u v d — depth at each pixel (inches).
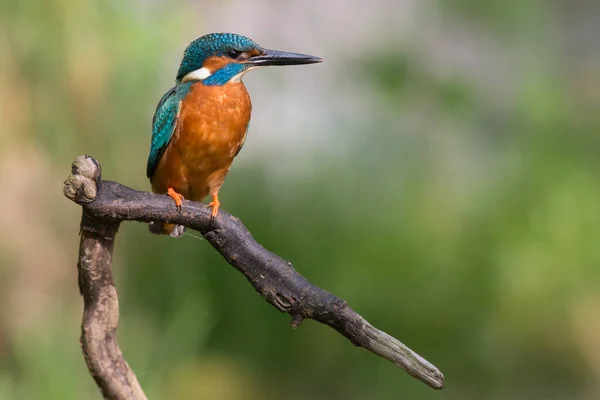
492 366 555.2
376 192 595.8
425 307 566.3
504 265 578.9
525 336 568.1
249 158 596.1
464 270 579.5
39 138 421.7
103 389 160.6
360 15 648.4
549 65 663.8
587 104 655.1
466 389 538.6
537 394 525.0
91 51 426.3
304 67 634.2
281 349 541.6
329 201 581.6
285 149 606.2
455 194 606.9
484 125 629.9
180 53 498.6
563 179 606.2
